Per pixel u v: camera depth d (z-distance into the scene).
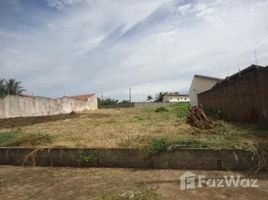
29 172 8.27
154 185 6.49
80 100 47.19
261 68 9.58
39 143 10.52
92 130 14.35
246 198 5.59
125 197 5.76
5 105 25.55
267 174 7.04
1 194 6.36
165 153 8.00
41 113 31.95
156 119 19.31
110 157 8.46
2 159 9.38
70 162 8.83
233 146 7.73
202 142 8.19
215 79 32.34
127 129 13.92
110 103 73.62
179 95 75.94
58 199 5.94
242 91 11.72
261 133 9.02
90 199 5.82
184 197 5.70
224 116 14.63
